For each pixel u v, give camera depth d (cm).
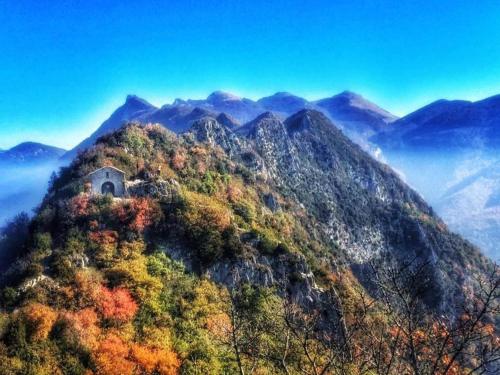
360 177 17362
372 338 1595
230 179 9412
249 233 6569
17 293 4759
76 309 4578
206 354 4328
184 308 5050
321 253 9125
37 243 5622
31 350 3856
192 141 10825
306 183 14400
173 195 6844
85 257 5434
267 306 5281
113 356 4016
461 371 1406
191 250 6041
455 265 13488
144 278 5216
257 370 3709
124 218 6122
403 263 1628
